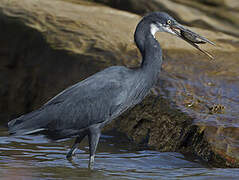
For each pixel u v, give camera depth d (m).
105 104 11.29
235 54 16.52
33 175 10.06
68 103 11.24
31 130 11.01
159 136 12.64
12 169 10.41
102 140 13.07
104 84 11.35
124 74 11.52
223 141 11.41
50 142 12.46
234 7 21.80
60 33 16.27
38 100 15.38
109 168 10.78
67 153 11.91
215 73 14.68
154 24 11.72
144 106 13.42
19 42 16.31
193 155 11.63
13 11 16.92
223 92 13.58
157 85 13.86
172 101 13.19
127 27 17.20
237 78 14.39
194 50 16.38
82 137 11.54
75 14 17.47
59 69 15.35
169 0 21.53
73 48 15.69
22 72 15.95
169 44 16.58
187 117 12.46
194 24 20.64
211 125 11.91
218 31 20.17
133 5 20.83
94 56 15.32
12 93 15.84
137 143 12.87
